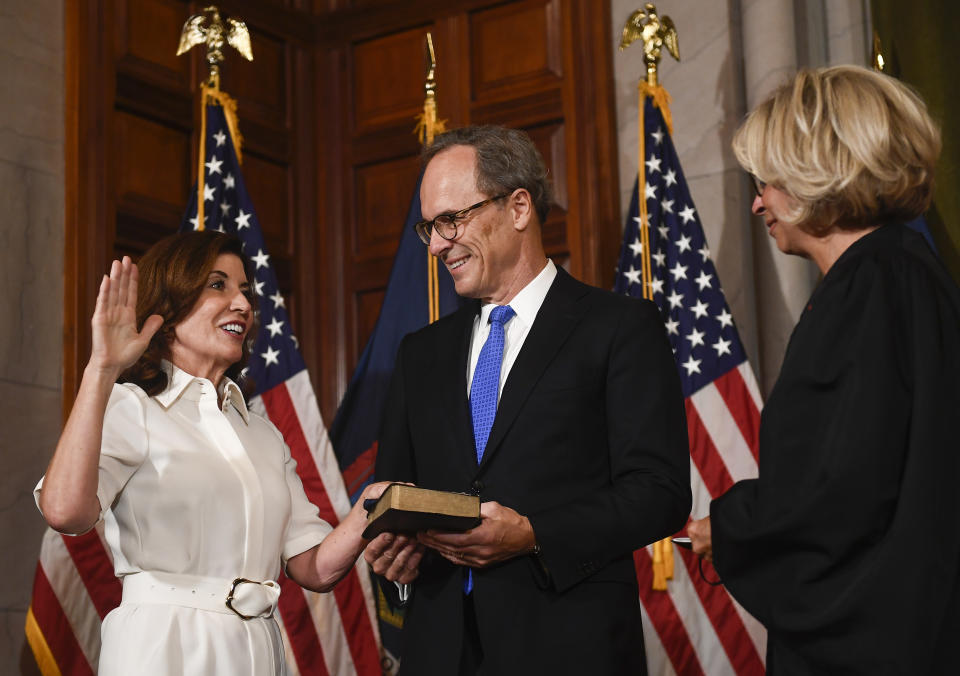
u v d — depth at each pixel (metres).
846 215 1.80
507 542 1.98
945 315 1.70
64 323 4.08
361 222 5.20
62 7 4.29
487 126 2.47
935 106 3.77
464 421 2.25
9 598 3.76
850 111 1.76
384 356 4.11
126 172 4.45
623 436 2.15
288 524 2.46
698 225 4.02
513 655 2.03
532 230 2.43
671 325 3.92
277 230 5.11
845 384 1.67
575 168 4.68
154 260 2.42
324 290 5.20
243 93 5.02
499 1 4.96
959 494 1.60
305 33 5.33
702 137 4.48
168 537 2.17
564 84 4.76
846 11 4.38
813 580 1.65
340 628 3.75
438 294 4.05
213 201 4.07
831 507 1.63
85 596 3.50
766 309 4.26
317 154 5.29
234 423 2.41
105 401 2.03
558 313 2.31
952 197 3.69
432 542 2.02
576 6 4.77
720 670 3.62
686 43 4.57
